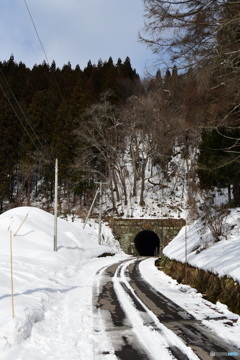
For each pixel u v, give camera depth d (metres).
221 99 7.98
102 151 44.97
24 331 5.35
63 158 46.00
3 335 4.96
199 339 5.44
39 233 23.67
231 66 7.36
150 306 8.23
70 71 69.94
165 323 6.50
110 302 8.67
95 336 5.60
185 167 46.88
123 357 4.57
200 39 7.55
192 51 7.72
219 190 27.69
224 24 6.93
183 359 4.51
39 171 50.53
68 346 5.07
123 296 9.57
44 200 48.25
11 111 46.25
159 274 16.08
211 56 7.51
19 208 29.23
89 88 56.56
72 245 26.33
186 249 17.77
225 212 17.05
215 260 11.69
